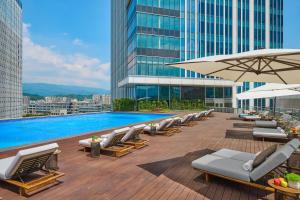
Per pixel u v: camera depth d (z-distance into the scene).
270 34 44.81
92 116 28.59
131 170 6.29
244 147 9.03
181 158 7.31
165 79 36.41
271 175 5.03
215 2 40.91
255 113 22.92
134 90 36.59
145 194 4.75
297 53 4.10
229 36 41.75
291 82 7.89
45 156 5.09
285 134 10.07
